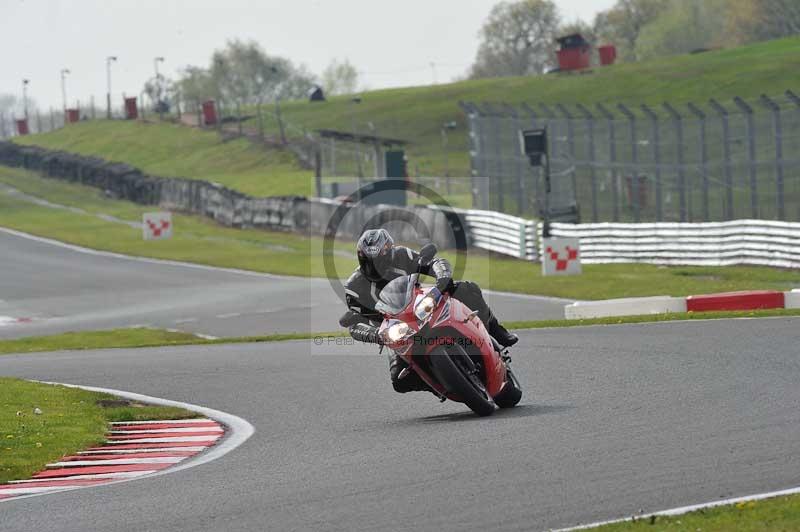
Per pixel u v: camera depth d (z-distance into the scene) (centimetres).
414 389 3662
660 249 11081
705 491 2386
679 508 2259
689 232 10756
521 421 3381
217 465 3128
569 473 2611
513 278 10619
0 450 3484
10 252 16600
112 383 5222
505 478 2600
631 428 3122
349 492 2583
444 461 2850
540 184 13412
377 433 3441
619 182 11975
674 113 11162
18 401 4512
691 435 2961
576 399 3781
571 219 12494
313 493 2602
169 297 11088
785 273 9438
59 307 10769
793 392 3550
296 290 10994
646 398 3653
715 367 4225
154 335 8350
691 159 11106
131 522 2442
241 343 7044
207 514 2464
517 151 13725
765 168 10294
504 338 3788
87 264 14775
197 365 5747
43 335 8788
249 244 16562
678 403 3500
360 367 5231
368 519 2320
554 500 2378
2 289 12456
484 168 14538
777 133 9950
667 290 9044
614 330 5897
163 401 4559
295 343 6688
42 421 4006
